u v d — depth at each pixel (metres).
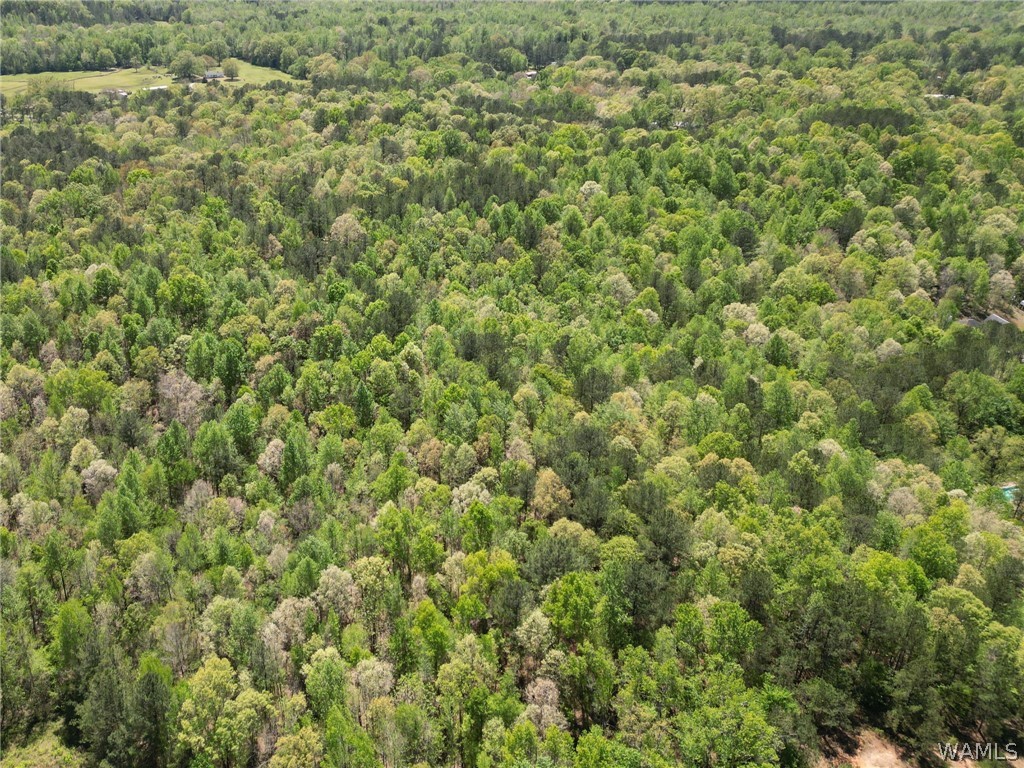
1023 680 88.62
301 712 88.94
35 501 113.94
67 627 92.62
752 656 92.19
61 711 93.38
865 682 92.94
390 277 189.62
